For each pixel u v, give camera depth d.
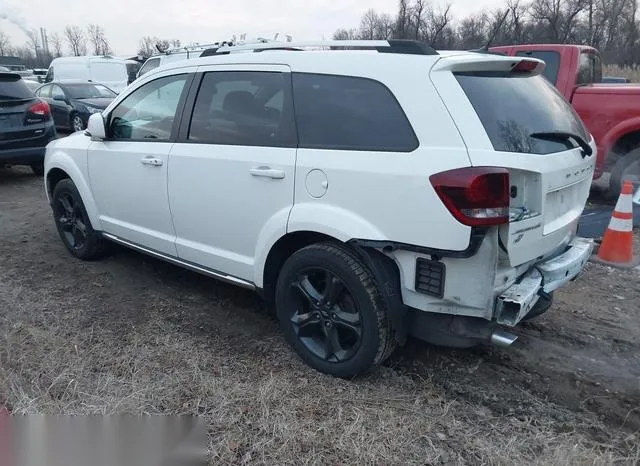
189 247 3.89
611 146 6.94
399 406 2.95
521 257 2.75
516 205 2.71
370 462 2.53
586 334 3.79
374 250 2.88
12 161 8.19
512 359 3.45
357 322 3.01
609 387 3.18
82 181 4.74
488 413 2.93
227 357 3.44
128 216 4.38
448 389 3.14
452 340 2.94
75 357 3.38
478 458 2.58
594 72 7.76
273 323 3.91
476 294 2.67
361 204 2.85
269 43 3.70
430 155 2.65
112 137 4.43
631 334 3.80
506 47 7.75
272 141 3.27
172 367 3.30
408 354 3.49
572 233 3.40
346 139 2.96
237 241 3.53
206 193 3.61
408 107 2.76
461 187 2.52
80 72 19.00
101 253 5.08
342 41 3.25
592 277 4.83
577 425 2.84
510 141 2.71
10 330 3.73
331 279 3.06
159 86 4.06
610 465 2.48
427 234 2.65
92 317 3.97
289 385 3.10
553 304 4.26
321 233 3.03
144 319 3.95
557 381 3.23
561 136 3.07
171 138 3.88
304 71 3.19
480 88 2.81
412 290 2.81
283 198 3.18
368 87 2.92
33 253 5.35
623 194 5.08
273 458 2.54
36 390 3.02
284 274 3.26
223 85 3.60
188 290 4.47
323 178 2.98
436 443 2.67
